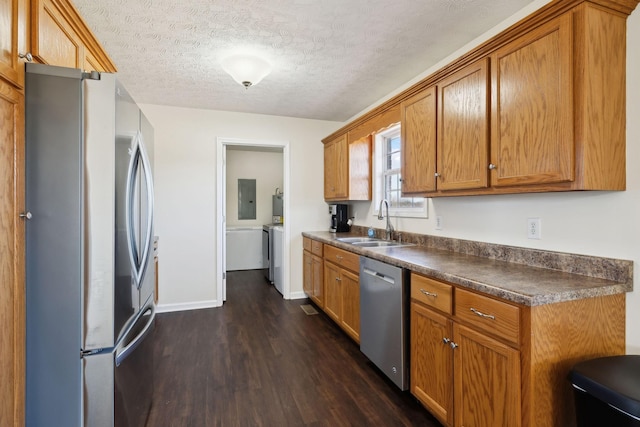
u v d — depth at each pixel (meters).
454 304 1.59
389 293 2.09
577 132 1.32
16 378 1.20
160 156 3.62
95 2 1.76
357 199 3.53
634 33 1.38
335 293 3.10
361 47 2.28
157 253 3.55
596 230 1.52
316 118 4.16
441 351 1.67
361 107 3.68
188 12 1.87
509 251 1.92
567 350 1.30
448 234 2.45
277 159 6.21
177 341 2.85
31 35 1.26
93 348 1.32
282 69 2.66
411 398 2.01
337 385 2.16
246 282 4.94
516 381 1.27
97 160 1.32
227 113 3.84
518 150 1.55
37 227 1.26
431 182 2.16
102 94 1.33
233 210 6.05
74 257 1.30
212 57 2.44
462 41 2.20
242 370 2.35
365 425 1.76
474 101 1.80
